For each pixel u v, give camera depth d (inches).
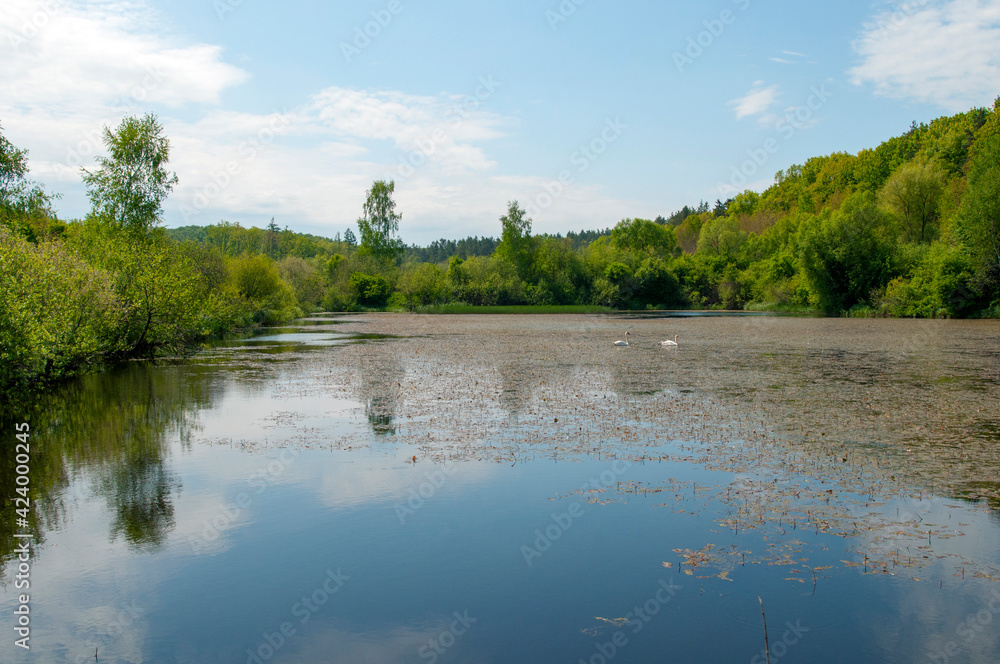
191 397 674.2
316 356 1079.0
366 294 3390.7
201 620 232.5
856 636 215.5
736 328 1779.0
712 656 205.2
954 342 1273.4
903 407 595.5
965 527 307.6
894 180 2613.2
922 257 2239.2
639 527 310.0
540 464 414.3
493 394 676.7
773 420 540.7
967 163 2883.9
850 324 1868.8
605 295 3548.2
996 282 1916.8
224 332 1600.6
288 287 2439.7
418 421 546.9
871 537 297.0
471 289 3592.5
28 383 676.1
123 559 282.7
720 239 4151.1
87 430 522.6
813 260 2488.9
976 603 236.5
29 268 715.4
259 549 291.0
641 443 465.7
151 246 1166.3
